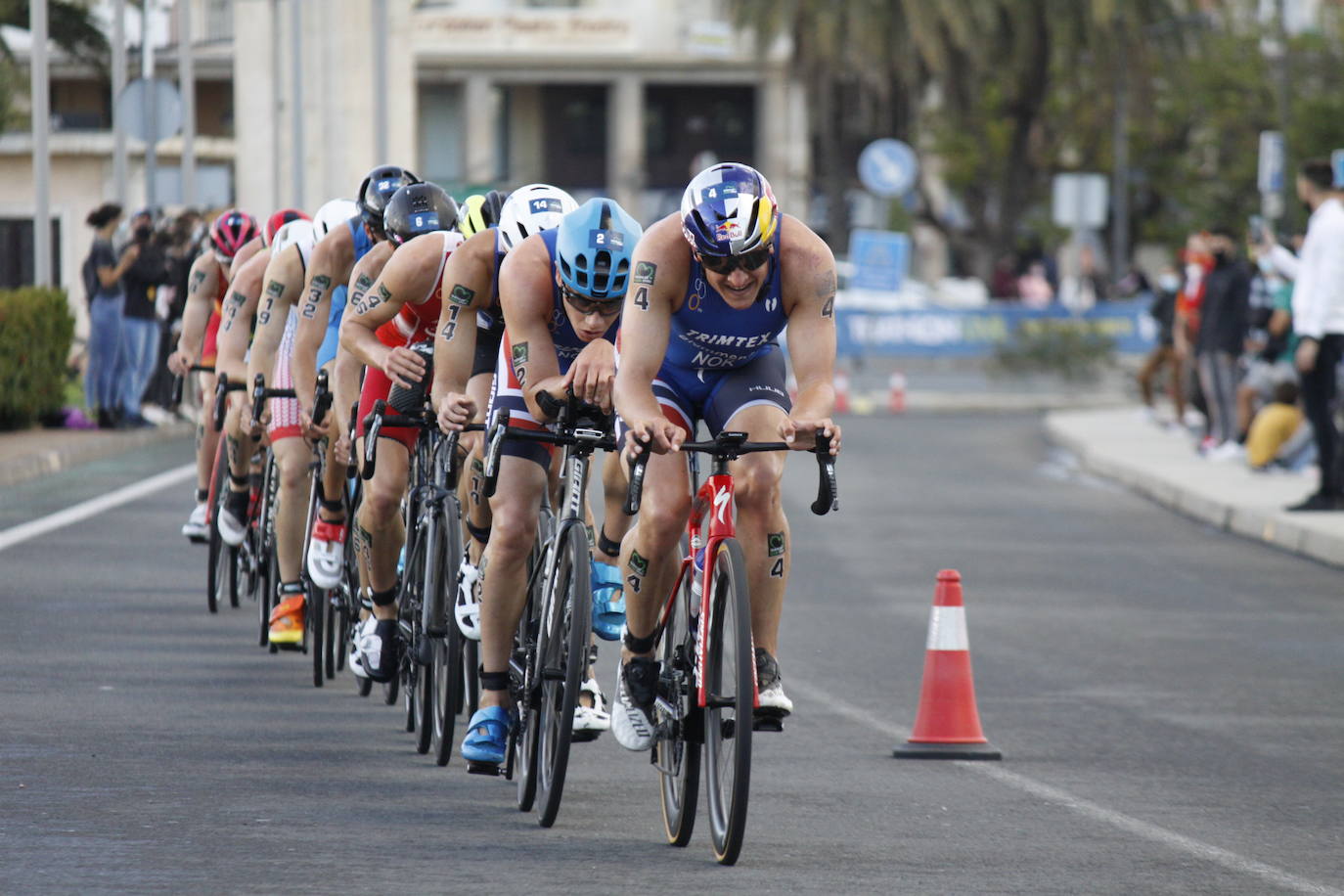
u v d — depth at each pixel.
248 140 117.50
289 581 31.55
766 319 20.73
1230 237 67.50
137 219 70.62
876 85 151.12
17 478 57.84
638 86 196.12
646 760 25.31
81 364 80.19
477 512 23.50
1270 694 30.34
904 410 107.94
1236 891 18.70
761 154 195.88
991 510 57.69
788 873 19.17
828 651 33.56
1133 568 45.53
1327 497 52.09
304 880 18.42
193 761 24.00
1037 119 149.25
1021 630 36.59
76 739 25.05
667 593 21.12
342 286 29.27
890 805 22.47
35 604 36.50
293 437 31.25
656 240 20.25
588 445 21.41
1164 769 24.75
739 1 143.38
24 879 18.25
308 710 27.80
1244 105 158.88
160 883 18.20
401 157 132.88
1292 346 64.62
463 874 18.83
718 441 19.72
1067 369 114.00
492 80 196.00
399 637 26.55
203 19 128.25
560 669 21.17
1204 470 64.69
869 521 54.12
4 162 100.75
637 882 18.67
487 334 24.25
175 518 49.59
